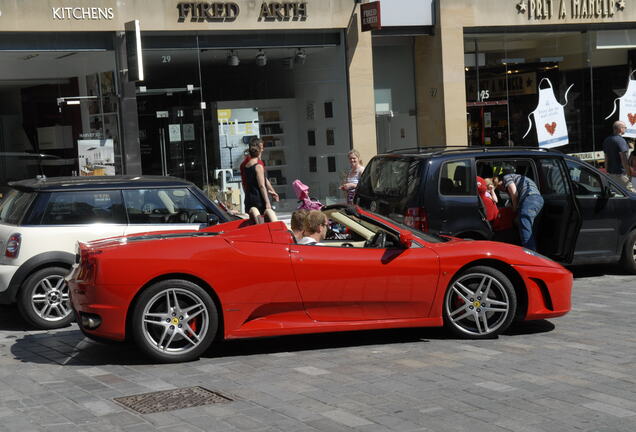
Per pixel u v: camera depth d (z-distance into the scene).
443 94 18.50
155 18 15.51
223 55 16.30
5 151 14.59
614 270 12.68
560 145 20.12
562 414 5.66
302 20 16.86
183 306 7.50
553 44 19.91
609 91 20.75
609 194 11.92
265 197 12.63
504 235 11.22
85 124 15.28
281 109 16.97
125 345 8.23
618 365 7.05
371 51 17.59
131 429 5.51
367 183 11.84
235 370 7.17
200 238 7.64
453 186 10.79
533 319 8.46
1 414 5.96
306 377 6.84
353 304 7.93
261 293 7.63
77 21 14.88
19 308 9.23
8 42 14.49
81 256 7.57
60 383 6.85
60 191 9.45
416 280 8.04
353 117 17.53
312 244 8.09
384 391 6.33
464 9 18.58
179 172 16.05
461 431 5.33
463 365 7.15
